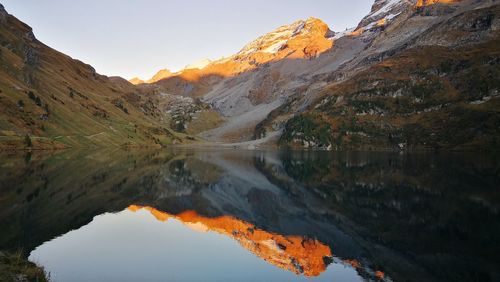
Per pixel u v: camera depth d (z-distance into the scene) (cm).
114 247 3909
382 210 6153
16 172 9250
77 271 3189
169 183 9462
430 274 3281
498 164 13712
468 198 6881
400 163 15175
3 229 4344
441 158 17862
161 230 4788
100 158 15438
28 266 2772
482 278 3209
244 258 3734
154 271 3275
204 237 4538
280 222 5522
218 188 9081
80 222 4912
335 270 3425
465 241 4291
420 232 4734
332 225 5272
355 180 10019
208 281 3098
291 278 3209
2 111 17888
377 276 3269
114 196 7006
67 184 7919
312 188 8894
